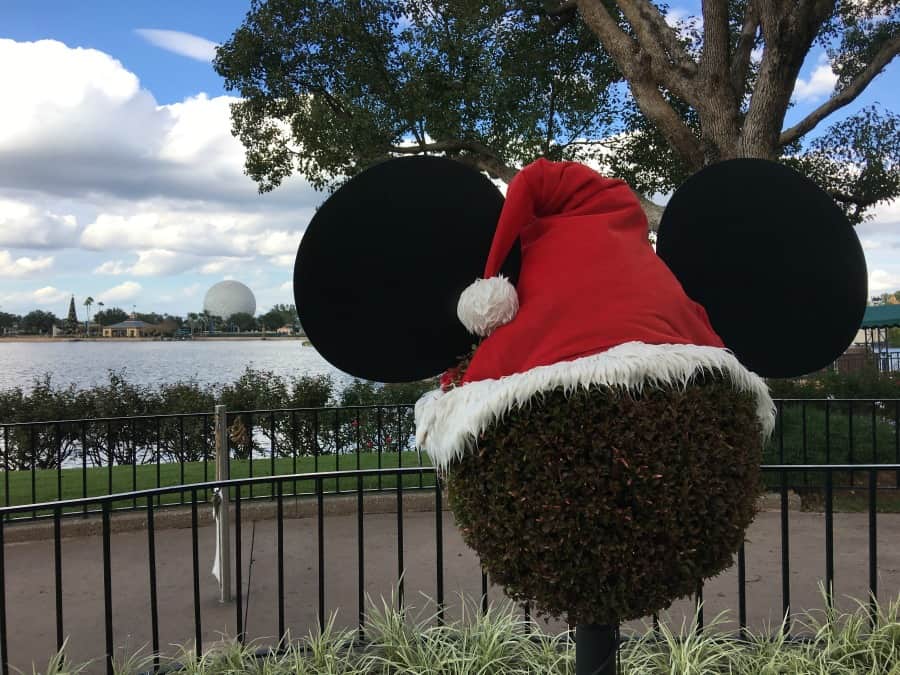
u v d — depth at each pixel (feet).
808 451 26.50
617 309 6.86
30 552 18.51
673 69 30.86
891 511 21.79
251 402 34.42
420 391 36.70
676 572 6.79
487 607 11.64
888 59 31.32
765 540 18.70
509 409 6.46
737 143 29.35
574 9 37.52
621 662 10.39
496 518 6.67
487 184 8.06
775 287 8.98
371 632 12.02
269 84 37.76
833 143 37.68
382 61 37.76
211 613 14.33
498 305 7.01
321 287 7.91
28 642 13.09
